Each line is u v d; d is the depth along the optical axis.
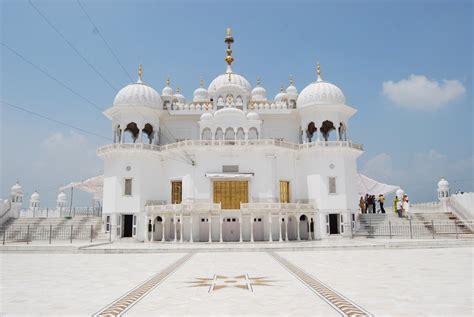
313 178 38.09
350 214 37.38
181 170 37.19
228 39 47.31
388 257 19.73
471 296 10.07
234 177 35.41
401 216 36.62
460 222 34.12
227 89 41.00
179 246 28.20
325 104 38.88
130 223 37.88
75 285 12.25
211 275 14.12
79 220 38.75
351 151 38.66
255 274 14.23
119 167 37.66
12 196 41.88
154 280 13.09
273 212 33.53
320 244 27.11
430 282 12.16
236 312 8.57
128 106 39.03
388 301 9.52
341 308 8.85
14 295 10.70
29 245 26.86
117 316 8.35
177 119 42.25
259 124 37.88
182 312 8.62
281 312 8.54
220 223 33.16
